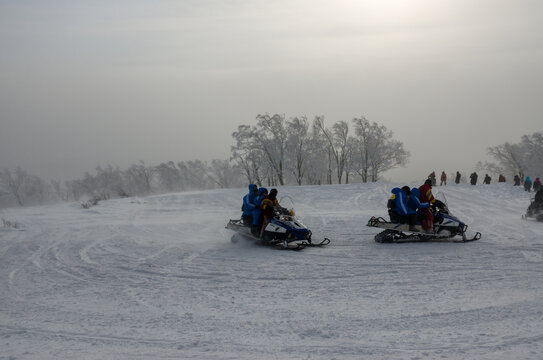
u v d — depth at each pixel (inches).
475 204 991.0
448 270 323.9
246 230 477.7
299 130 2751.0
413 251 410.9
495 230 555.8
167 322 218.8
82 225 687.1
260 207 465.1
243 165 2797.7
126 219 791.7
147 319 225.0
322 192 1349.7
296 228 442.0
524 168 2743.6
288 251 430.3
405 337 187.8
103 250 452.4
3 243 501.4
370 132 2881.4
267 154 2748.5
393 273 320.8
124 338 195.6
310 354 171.0
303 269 343.9
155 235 568.7
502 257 366.0
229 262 379.2
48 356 174.1
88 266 375.2
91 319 227.8
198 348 180.4
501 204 986.7
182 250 446.6
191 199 1285.7
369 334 193.0
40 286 311.3
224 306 247.1
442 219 465.4
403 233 476.1
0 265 388.2
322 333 195.5
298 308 238.4
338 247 448.8
